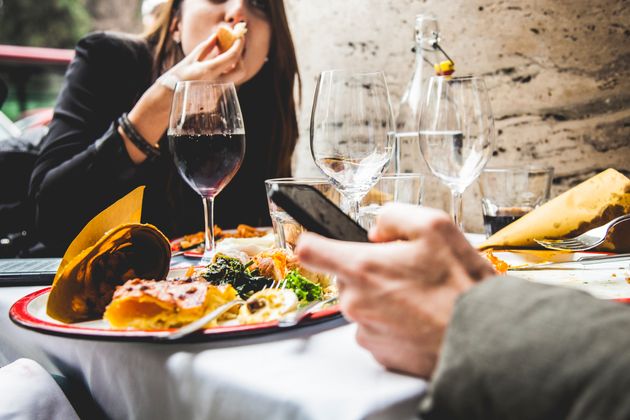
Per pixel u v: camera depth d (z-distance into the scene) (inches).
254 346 24.4
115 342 25.4
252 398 20.9
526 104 78.3
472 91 38.4
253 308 27.3
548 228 38.6
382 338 21.6
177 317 25.9
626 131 74.0
